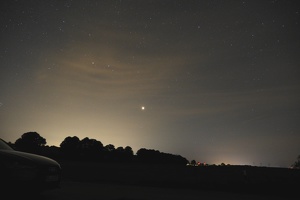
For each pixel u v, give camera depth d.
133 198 5.16
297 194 6.76
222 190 7.45
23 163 4.36
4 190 4.09
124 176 10.66
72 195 5.18
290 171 13.09
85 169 13.81
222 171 13.30
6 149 5.02
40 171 4.45
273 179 9.38
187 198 5.52
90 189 6.32
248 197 6.07
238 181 8.96
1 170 4.12
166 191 6.66
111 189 6.55
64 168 13.65
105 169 14.19
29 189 4.25
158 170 14.08
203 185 8.22
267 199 5.81
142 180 9.25
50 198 4.69
